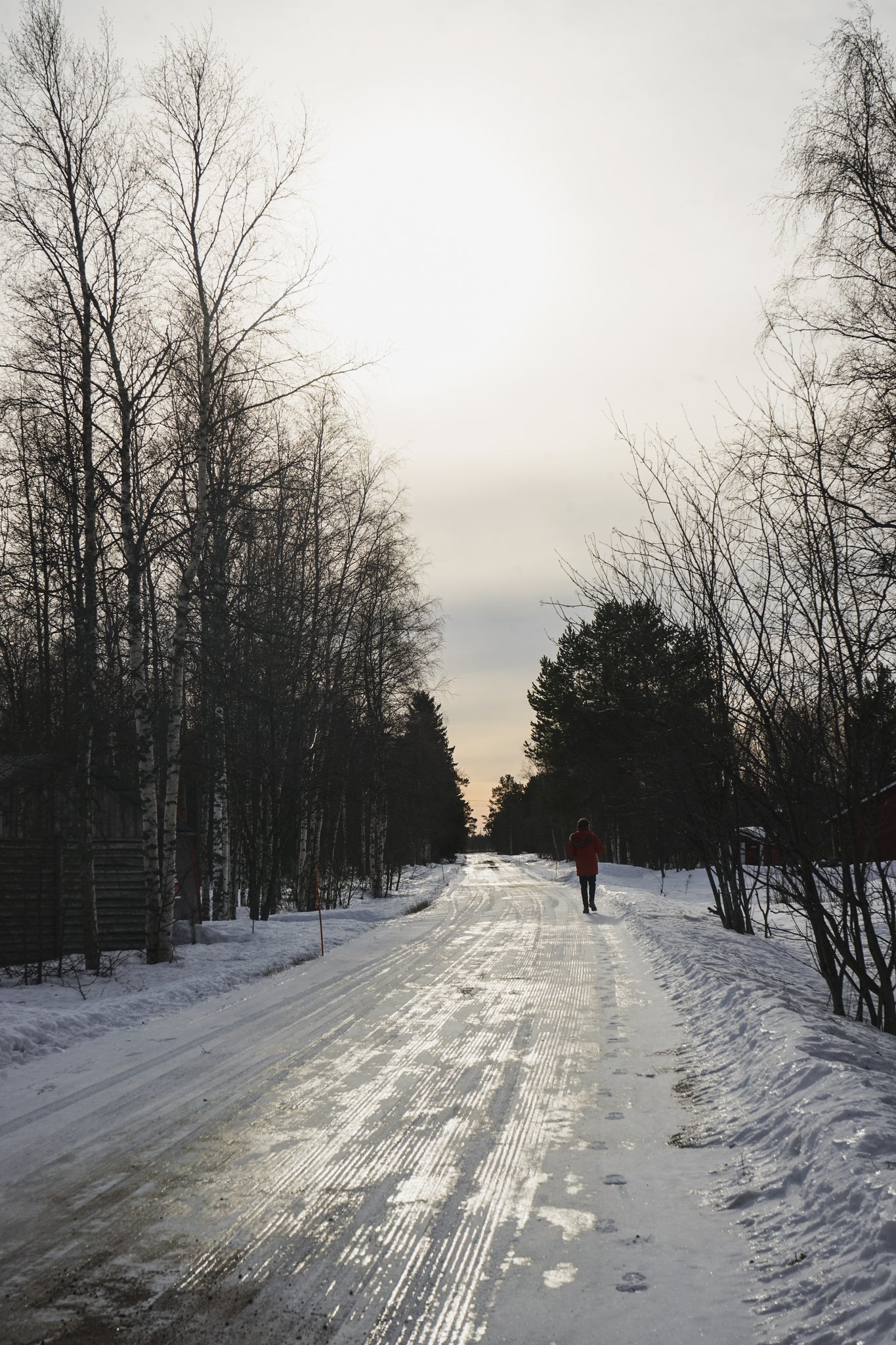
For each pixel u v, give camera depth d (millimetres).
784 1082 5781
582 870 21203
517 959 13398
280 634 16312
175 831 14742
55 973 13273
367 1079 6977
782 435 9039
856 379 11250
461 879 47719
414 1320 3531
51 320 13766
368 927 19688
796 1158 4664
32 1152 5633
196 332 15086
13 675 18797
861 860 8383
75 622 14781
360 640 28062
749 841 9602
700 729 9883
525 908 23562
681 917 18172
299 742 23750
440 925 19656
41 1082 7352
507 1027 8648
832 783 8352
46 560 13789
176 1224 4469
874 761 8148
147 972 13250
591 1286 3729
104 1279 3930
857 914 8555
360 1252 4109
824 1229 3873
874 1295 3254
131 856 16453
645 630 10891
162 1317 3598
